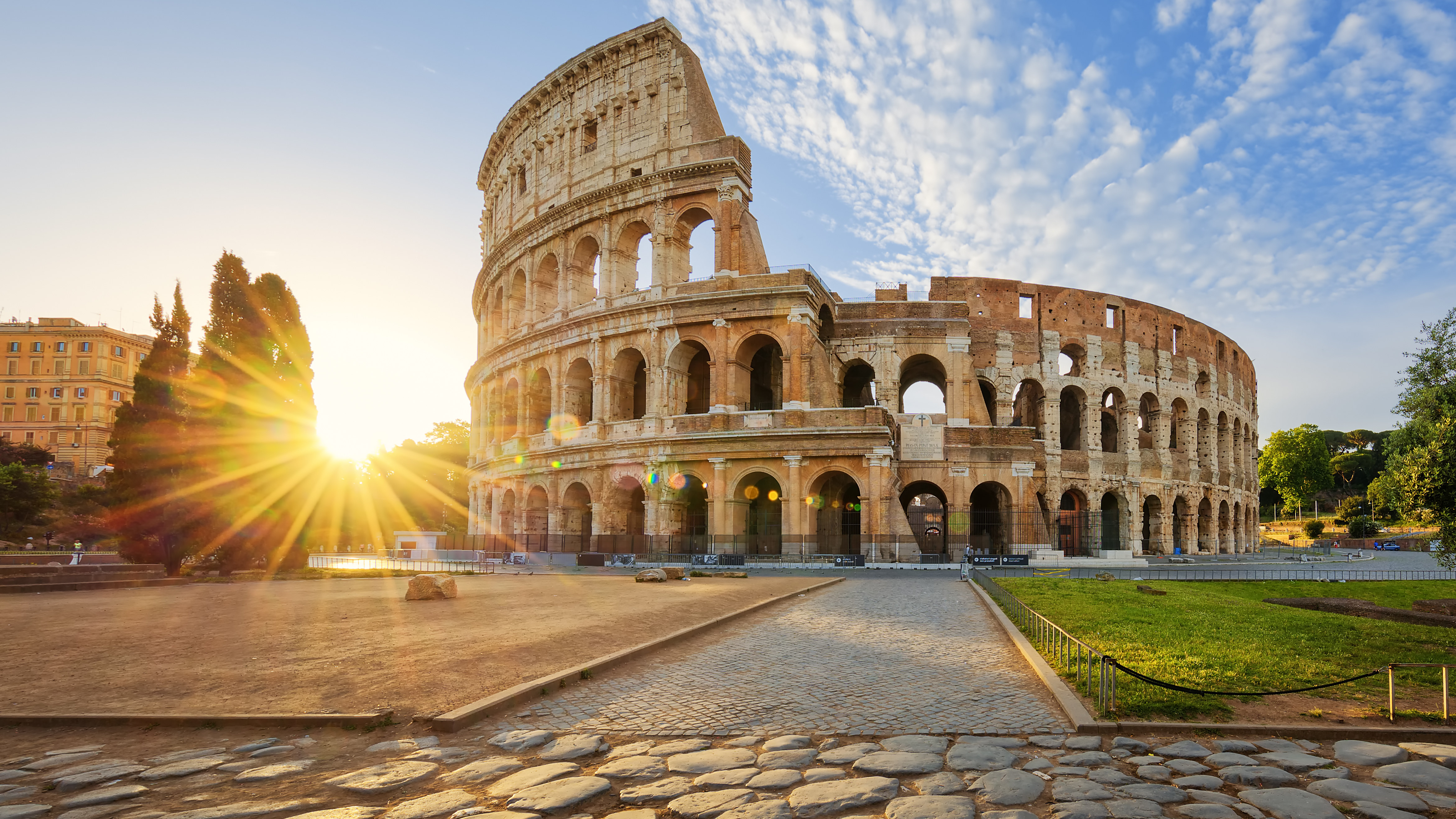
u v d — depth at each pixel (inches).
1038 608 1130.0
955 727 511.8
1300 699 579.8
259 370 2086.6
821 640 876.0
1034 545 2719.0
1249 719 522.0
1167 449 3339.1
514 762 445.1
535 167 3166.8
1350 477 6382.9
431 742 483.2
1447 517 929.5
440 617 1031.0
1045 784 404.2
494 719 534.3
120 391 6855.3
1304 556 3592.5
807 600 1343.5
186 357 2078.0
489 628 917.8
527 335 2962.6
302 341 2207.2
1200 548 3582.7
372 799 388.8
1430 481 915.4
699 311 2534.5
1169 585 1689.2
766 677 665.6
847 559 2262.6
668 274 2640.3
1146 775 417.1
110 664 701.9
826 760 444.1
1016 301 3147.1
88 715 528.4
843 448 2342.5
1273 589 1775.3
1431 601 1280.8
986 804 376.2
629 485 2699.3
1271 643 839.1
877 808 371.9
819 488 2485.2
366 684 619.2
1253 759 442.6
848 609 1191.6
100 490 3873.0
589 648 776.9
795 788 398.6
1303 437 5846.5
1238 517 3880.4
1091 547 3009.4
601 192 2765.7
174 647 792.3
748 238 2549.2
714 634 918.4
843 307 2928.2
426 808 374.0
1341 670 682.8
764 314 2463.1
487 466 3218.5
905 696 595.8
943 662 736.3
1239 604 1282.0
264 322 2138.3
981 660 747.4
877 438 2324.1
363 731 507.5
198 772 434.3
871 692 610.5
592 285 2994.6
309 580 1835.6
